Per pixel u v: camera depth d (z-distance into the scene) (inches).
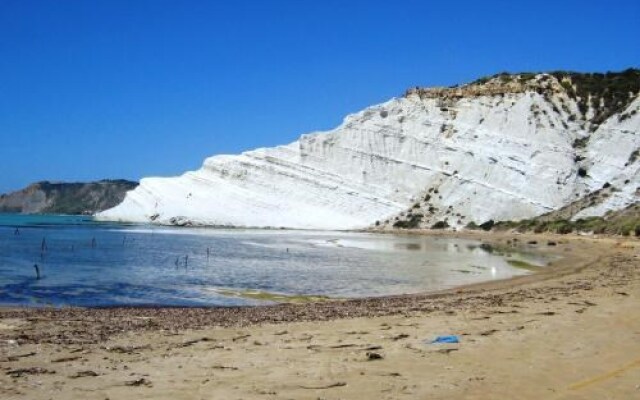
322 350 529.3
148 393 389.7
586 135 4328.3
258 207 4667.8
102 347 550.0
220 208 4677.7
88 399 376.5
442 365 466.0
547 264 1742.1
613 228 3075.8
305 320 729.0
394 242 2856.8
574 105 4547.2
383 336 596.1
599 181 3978.8
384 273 1493.6
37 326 677.3
